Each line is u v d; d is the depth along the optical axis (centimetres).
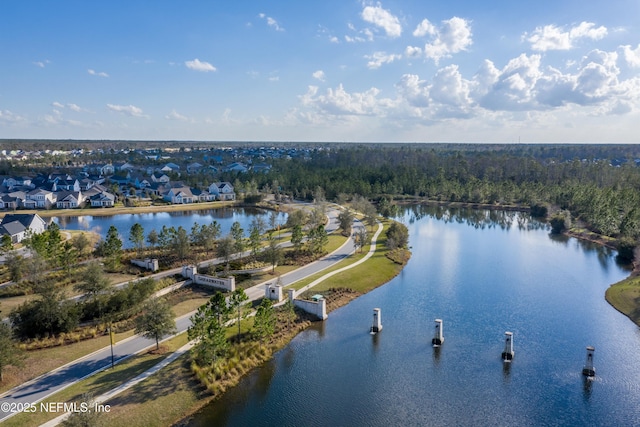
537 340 5153
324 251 8556
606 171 18575
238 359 4391
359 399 3931
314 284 6675
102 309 5109
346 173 19800
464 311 6022
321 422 3600
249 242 8962
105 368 4028
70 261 6719
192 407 3700
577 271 8044
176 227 11794
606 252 9581
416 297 6562
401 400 3931
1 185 16912
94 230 11088
